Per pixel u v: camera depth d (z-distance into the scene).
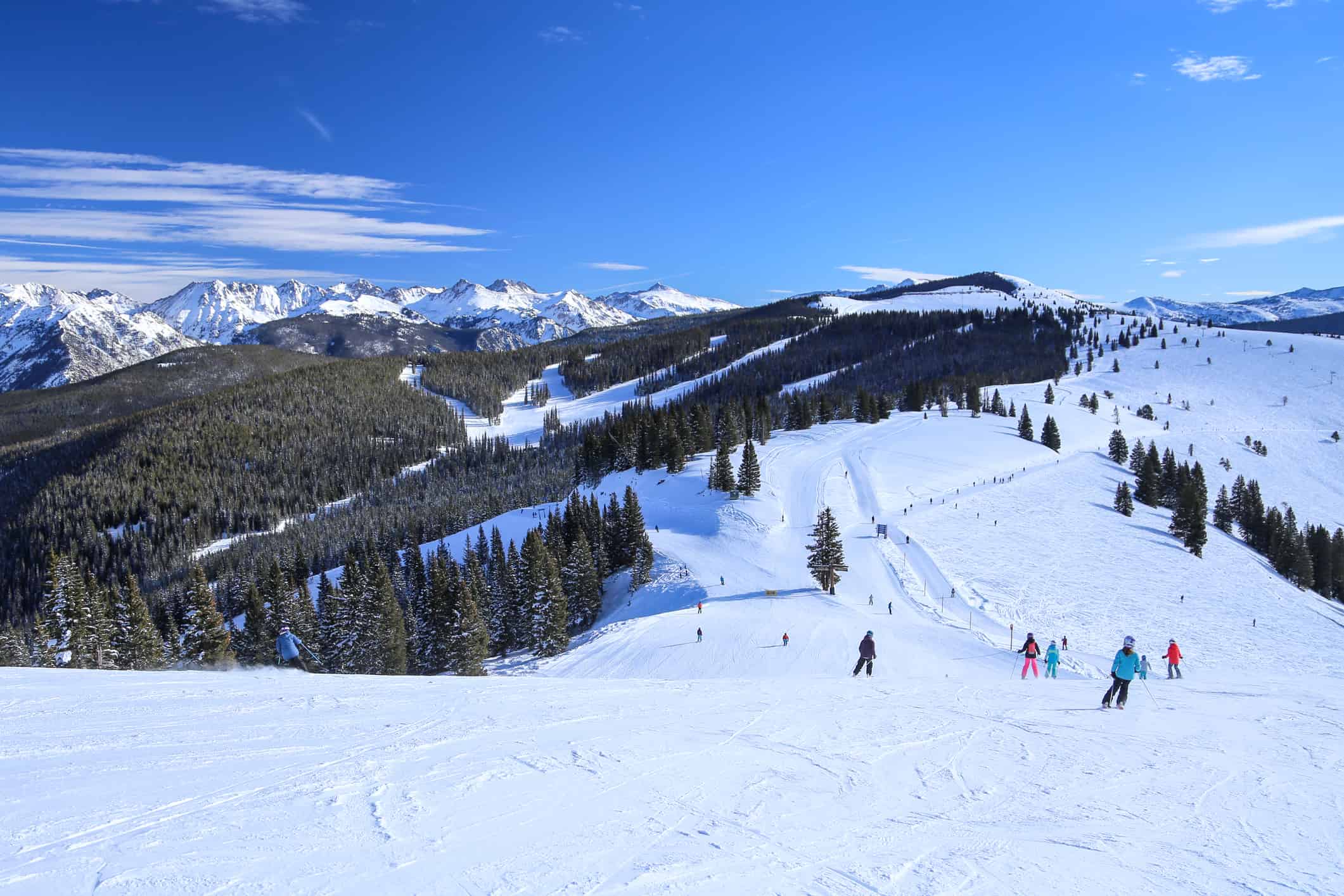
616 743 11.53
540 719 12.98
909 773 10.77
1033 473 120.81
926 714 15.07
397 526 127.81
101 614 57.75
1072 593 71.19
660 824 8.12
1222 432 170.88
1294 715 15.66
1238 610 71.81
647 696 15.98
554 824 7.92
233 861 6.52
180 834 7.07
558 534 86.94
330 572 109.31
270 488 181.25
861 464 118.25
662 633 56.12
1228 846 8.30
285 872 6.34
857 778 10.41
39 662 54.34
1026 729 14.00
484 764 10.02
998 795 9.94
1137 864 7.71
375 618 58.41
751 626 55.69
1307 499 134.50
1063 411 169.25
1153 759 11.93
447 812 8.07
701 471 118.50
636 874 6.75
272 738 10.85
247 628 65.94
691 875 6.83
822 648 49.59
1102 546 88.94
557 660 54.19
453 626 61.81
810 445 132.25
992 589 70.00
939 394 179.00
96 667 55.78
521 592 71.44
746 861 7.27
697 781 9.82
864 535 85.31
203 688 14.38
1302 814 9.41
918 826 8.60
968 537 86.75
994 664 44.81
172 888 5.91
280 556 113.06
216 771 9.10
